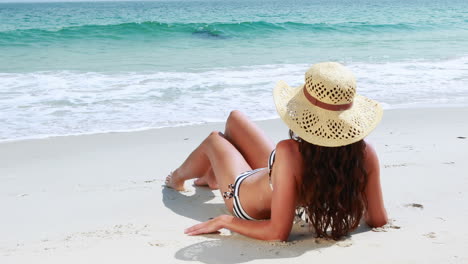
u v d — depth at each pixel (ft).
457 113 25.26
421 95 29.76
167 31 60.80
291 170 9.41
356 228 10.59
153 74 35.94
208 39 60.70
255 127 12.54
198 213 12.53
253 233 10.20
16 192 14.55
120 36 58.59
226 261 9.23
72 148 19.63
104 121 23.66
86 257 9.65
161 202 13.37
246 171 11.44
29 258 9.70
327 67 9.07
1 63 41.09
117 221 11.99
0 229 11.60
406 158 16.89
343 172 9.32
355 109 9.36
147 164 17.48
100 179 15.76
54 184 15.34
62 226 11.71
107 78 34.12
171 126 22.90
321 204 9.57
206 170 13.30
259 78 34.22
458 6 194.18
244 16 130.21
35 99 27.61
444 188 13.46
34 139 20.83
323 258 9.18
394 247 9.57
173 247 10.08
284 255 9.39
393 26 80.18
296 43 59.88
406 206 12.04
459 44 59.26
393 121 23.59
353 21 99.86
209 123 23.49
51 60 43.32
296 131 9.11
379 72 37.52
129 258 9.53
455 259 8.96
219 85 31.68
